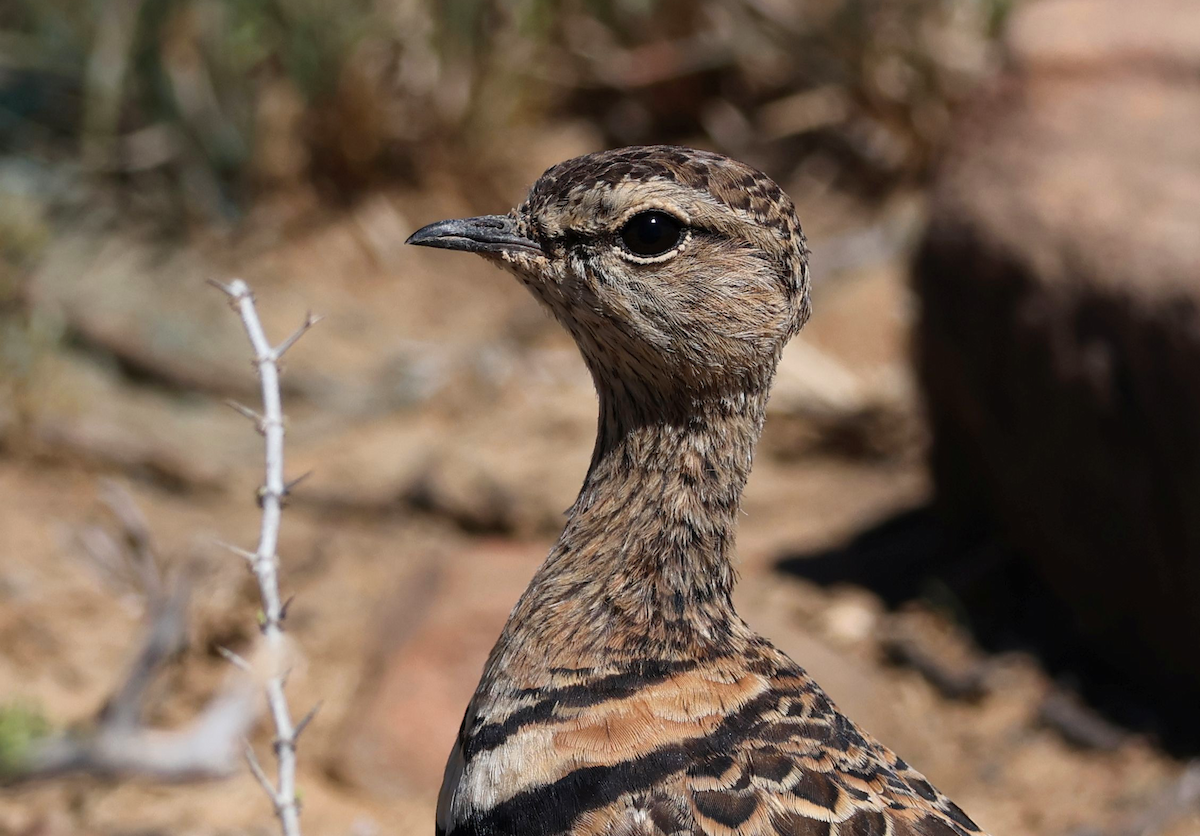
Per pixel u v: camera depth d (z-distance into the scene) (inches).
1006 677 525.0
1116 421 494.3
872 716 495.2
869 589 573.9
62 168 810.2
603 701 268.5
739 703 269.7
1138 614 508.1
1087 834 452.1
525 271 289.3
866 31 853.8
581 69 904.3
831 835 253.8
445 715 479.2
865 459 677.3
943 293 554.6
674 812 254.2
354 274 806.5
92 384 690.8
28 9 831.7
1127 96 542.3
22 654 514.3
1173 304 477.1
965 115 578.6
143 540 510.6
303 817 449.4
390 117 839.7
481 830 264.4
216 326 735.1
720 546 290.7
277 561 287.9
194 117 818.2
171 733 463.8
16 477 628.4
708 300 283.3
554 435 695.7
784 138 881.5
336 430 696.4
